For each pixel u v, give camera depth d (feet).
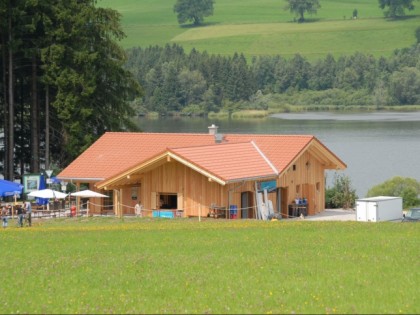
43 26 448.24
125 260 182.91
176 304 138.62
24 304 142.61
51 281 162.09
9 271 174.70
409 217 294.87
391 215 312.09
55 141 465.06
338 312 130.00
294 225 246.47
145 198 326.44
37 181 378.94
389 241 201.57
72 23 444.14
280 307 134.10
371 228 233.14
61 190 399.65
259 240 208.54
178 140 358.84
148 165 318.45
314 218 327.67
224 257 182.50
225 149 325.21
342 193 382.42
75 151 440.04
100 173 349.41
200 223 265.54
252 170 316.60
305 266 169.27
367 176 552.00
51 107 461.37
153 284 155.63
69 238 226.79
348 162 626.64
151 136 365.81
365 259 176.35
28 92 474.08
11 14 435.12
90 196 332.19
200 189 314.96
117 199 338.34
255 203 319.06
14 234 242.99
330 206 381.40
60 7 444.55
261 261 176.14
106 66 455.22
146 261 180.45
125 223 283.38
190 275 162.71
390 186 385.70
